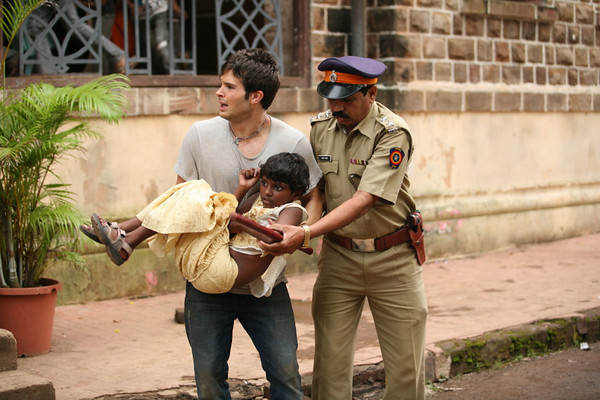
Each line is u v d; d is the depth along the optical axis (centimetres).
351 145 378
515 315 634
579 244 991
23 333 518
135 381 473
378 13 827
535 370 561
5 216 511
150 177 698
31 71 656
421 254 396
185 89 710
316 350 402
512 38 939
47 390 420
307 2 788
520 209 963
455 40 875
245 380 480
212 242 329
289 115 784
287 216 337
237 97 340
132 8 728
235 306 350
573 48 1016
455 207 891
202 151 353
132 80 683
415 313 391
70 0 653
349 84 362
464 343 553
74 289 661
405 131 370
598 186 1076
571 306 664
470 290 733
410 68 834
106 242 328
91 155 662
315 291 403
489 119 930
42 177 618
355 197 362
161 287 711
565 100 1009
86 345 551
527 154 977
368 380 505
